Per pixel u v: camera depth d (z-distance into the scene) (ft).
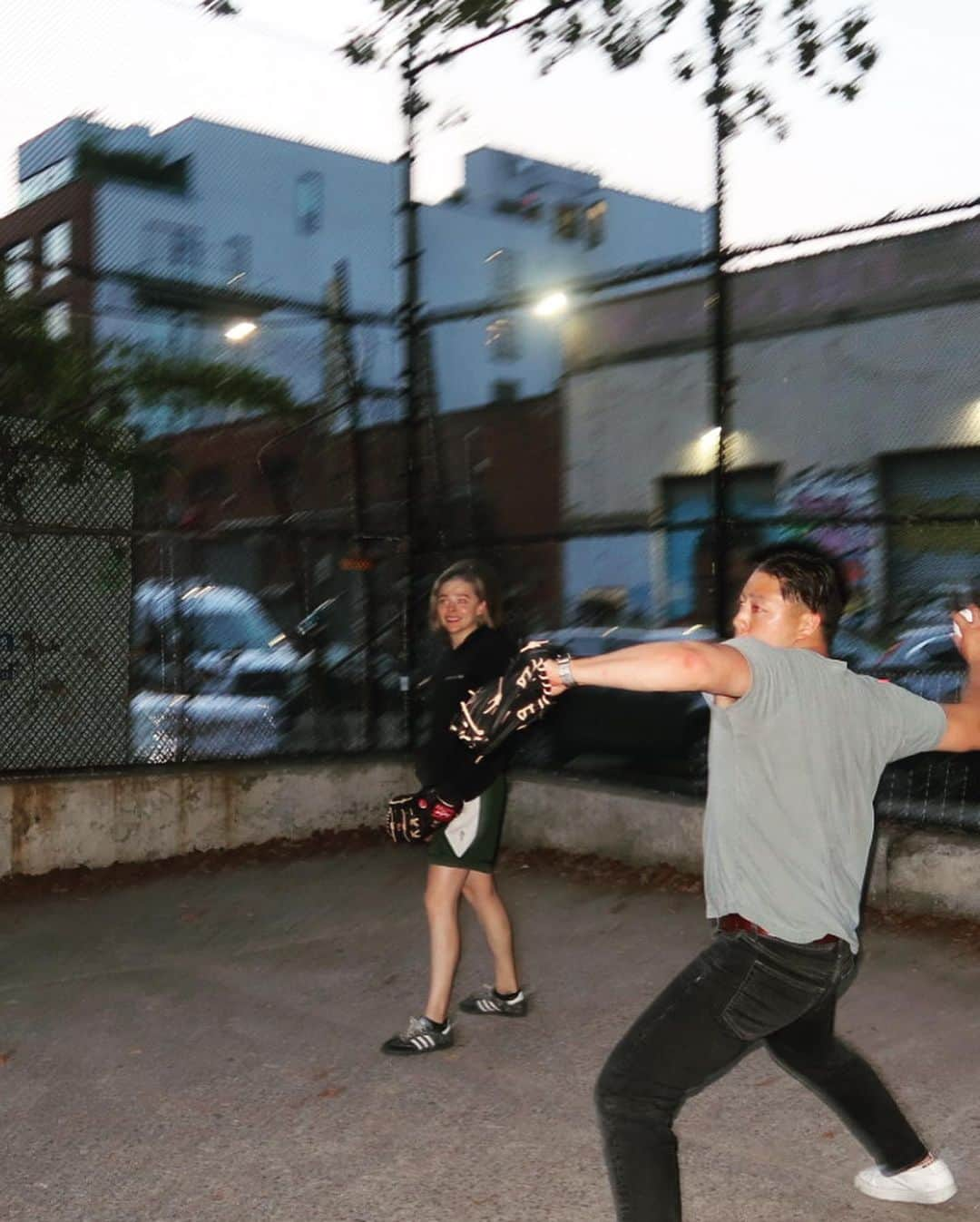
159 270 29.81
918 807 21.86
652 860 24.89
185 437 29.07
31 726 27.17
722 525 24.18
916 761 21.86
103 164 29.84
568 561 31.12
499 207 66.80
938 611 27.63
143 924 22.34
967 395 38.47
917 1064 15.53
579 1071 15.49
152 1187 12.60
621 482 45.55
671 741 27.48
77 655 27.66
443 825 13.53
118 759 27.89
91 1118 14.30
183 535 26.48
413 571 29.73
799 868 9.58
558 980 19.10
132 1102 14.73
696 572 32.81
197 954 20.66
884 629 28.02
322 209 68.74
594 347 46.09
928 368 39.29
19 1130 13.97
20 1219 11.95
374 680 29.71
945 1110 14.20
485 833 16.17
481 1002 17.43
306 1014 17.78
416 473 29.68
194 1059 16.10
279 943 21.24
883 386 40.16
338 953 20.68
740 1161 13.02
